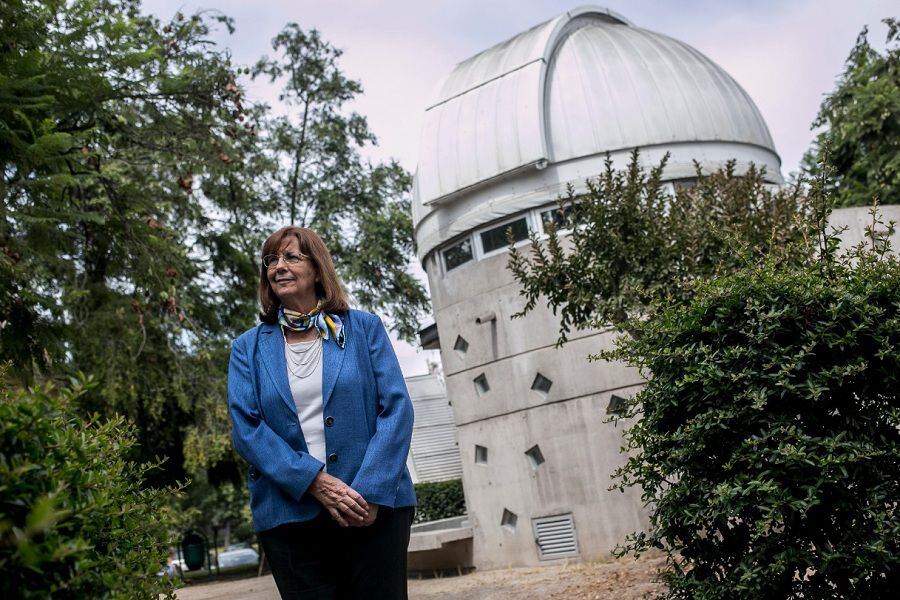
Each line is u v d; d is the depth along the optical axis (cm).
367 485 287
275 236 325
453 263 1477
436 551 1483
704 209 823
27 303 695
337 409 301
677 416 468
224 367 1688
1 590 190
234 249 1772
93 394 1448
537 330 1341
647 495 479
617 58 1414
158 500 332
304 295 322
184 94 906
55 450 224
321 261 325
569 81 1394
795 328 429
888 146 1706
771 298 427
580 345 1302
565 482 1295
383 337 326
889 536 396
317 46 2297
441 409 2330
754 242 780
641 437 475
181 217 1307
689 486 450
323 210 2338
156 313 1283
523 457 1345
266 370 307
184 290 1337
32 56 642
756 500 423
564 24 1487
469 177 1400
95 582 221
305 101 2323
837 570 411
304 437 300
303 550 294
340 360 308
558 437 1307
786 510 412
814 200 562
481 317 1402
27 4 662
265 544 300
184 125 927
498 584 1161
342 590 299
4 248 668
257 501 300
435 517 1908
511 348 1367
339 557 298
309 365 308
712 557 459
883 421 427
